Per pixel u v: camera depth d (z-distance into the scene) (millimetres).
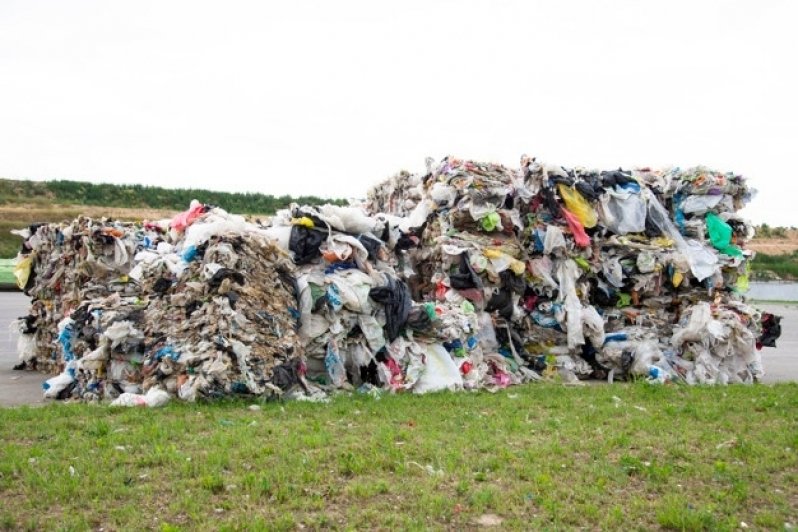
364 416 8328
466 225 12766
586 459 6797
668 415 8750
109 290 12031
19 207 48562
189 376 8820
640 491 6074
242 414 8211
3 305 23422
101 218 13578
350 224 11180
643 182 13664
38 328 13141
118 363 9555
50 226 13477
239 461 6387
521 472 6332
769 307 31672
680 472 6512
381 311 10641
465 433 7527
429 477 6129
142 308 10000
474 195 12500
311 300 10227
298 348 9625
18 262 13617
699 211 13734
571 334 12289
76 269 12312
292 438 7047
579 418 8438
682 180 13773
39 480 5809
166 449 6648
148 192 58344
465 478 6141
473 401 9469
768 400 9727
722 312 12695
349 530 5094
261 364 9070
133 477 5977
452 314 11438
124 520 5184
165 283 10250
